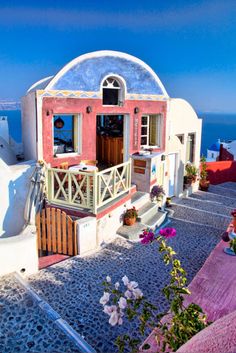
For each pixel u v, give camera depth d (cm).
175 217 1448
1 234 1002
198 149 2008
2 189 991
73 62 1131
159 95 1434
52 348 559
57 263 895
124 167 1155
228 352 192
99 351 570
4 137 1562
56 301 712
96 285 784
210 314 592
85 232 951
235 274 739
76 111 1169
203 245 1114
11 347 559
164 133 1508
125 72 1292
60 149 1225
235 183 2491
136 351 428
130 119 1353
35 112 1084
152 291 776
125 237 1105
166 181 1579
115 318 407
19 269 806
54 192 1131
